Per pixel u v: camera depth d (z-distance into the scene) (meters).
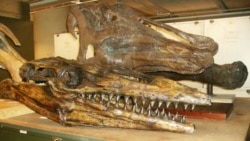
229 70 1.32
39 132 1.23
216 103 1.55
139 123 1.11
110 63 1.30
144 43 1.28
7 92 1.44
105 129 1.18
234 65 1.32
